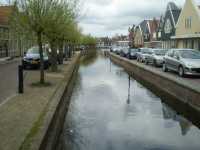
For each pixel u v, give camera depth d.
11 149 6.28
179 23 44.34
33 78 17.56
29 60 24.20
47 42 21.52
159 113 12.64
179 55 19.73
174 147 8.58
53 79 17.20
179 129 10.35
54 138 8.86
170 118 11.83
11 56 43.94
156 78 19.42
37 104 10.46
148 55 29.58
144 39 75.06
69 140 9.02
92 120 11.27
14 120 8.48
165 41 53.09
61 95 12.12
